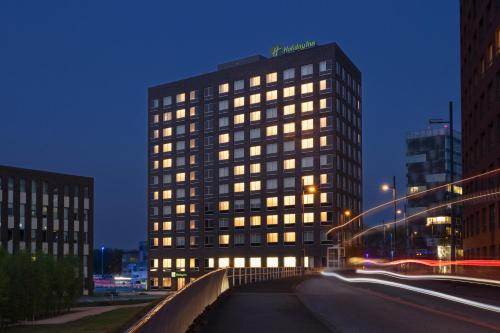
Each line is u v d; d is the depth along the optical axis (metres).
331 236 109.19
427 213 160.25
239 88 124.81
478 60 61.47
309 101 115.06
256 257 117.88
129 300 81.44
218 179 125.62
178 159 132.38
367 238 167.38
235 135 124.06
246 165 121.75
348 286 37.44
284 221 115.12
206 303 17.67
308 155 113.88
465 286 37.22
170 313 8.14
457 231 153.88
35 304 59.44
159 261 132.75
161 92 136.62
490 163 55.28
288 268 57.00
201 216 127.19
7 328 42.22
